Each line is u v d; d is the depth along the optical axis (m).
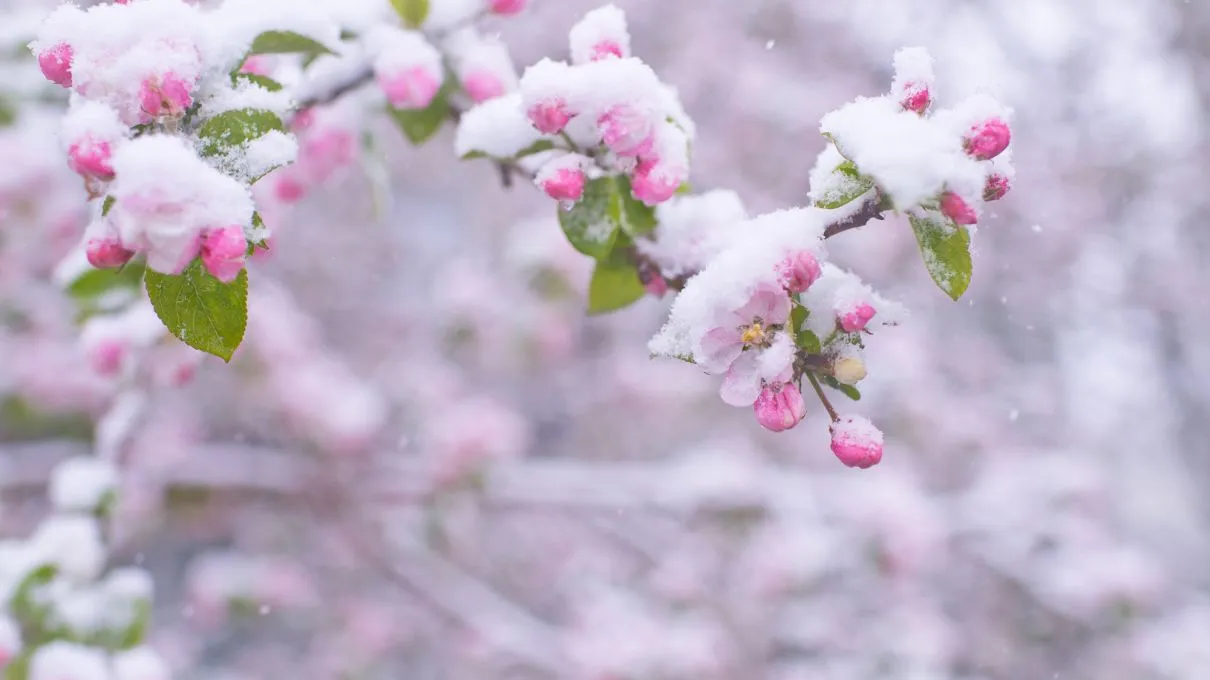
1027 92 8.86
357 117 2.71
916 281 7.91
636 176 1.69
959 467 7.34
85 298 2.88
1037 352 9.23
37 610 2.63
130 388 3.22
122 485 3.42
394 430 6.39
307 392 5.10
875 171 1.37
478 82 2.27
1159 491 9.70
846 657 5.48
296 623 7.08
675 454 7.74
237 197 1.37
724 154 7.87
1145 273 8.62
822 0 8.68
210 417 5.79
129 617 2.68
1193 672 5.92
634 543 5.94
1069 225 8.37
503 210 8.25
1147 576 6.14
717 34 8.36
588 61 1.78
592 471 5.20
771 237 1.48
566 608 6.95
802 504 5.27
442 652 6.81
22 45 3.13
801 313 1.52
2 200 4.29
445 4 2.25
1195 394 9.09
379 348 7.61
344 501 5.11
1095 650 6.44
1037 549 6.54
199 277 1.46
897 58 1.50
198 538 6.30
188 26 1.49
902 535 5.19
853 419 1.49
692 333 1.49
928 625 5.61
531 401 7.86
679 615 5.50
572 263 5.29
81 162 1.35
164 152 1.32
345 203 8.25
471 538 6.22
